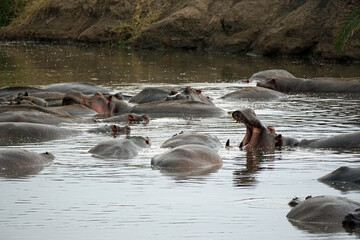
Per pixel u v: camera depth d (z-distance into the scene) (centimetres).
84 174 3753
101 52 12100
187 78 8475
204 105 5962
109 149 4256
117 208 3136
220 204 3184
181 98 6206
